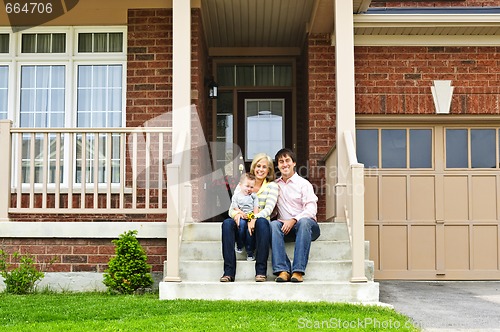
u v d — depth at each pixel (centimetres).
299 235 669
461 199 947
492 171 949
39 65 938
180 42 776
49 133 840
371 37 950
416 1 1023
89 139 915
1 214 766
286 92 1122
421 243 941
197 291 660
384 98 943
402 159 951
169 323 515
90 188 897
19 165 771
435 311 640
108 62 935
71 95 931
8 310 592
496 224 942
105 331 493
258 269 665
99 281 766
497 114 942
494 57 950
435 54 951
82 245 771
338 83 771
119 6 929
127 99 913
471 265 938
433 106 942
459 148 952
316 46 964
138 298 665
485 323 568
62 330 502
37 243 772
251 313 559
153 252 768
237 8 940
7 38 939
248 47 1115
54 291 759
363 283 657
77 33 940
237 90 1121
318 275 681
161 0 926
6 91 933
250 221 679
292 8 939
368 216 944
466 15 906
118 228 765
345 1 780
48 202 896
